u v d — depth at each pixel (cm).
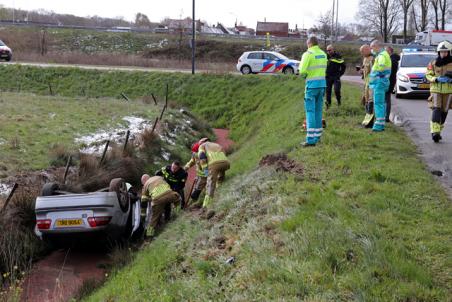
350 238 478
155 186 980
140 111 1988
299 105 1717
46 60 3647
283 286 418
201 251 619
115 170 1245
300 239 493
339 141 952
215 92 2691
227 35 5869
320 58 912
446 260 441
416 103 1540
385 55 990
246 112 2466
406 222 532
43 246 925
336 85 1311
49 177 1099
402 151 862
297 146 988
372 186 653
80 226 872
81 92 2822
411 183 671
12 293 699
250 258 506
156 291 542
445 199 605
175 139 1783
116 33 5738
